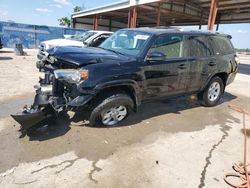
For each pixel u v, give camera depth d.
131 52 4.37
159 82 4.54
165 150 3.62
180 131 4.40
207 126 4.79
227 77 6.30
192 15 22.66
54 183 2.67
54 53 3.98
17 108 4.79
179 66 4.80
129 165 3.14
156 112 5.34
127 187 2.72
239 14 21.33
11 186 2.57
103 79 3.63
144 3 18.69
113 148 3.53
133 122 4.59
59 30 24.36
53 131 3.85
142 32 4.67
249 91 8.91
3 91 5.91
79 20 36.31
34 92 6.02
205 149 3.78
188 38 5.07
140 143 3.77
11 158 3.05
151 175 2.97
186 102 6.37
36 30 23.02
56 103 3.67
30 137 3.61
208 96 5.98
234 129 4.77
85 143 3.58
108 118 4.12
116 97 3.95
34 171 2.84
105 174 2.91
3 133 3.67
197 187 2.83
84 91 3.56
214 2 13.40
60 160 3.11
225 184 2.94
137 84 4.11
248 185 2.92
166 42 4.59
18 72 8.53
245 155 3.68
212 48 5.66
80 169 2.96
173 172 3.08
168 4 20.31
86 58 3.72
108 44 5.09
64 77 3.62
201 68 5.33
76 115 4.47
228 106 6.47
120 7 22.53
